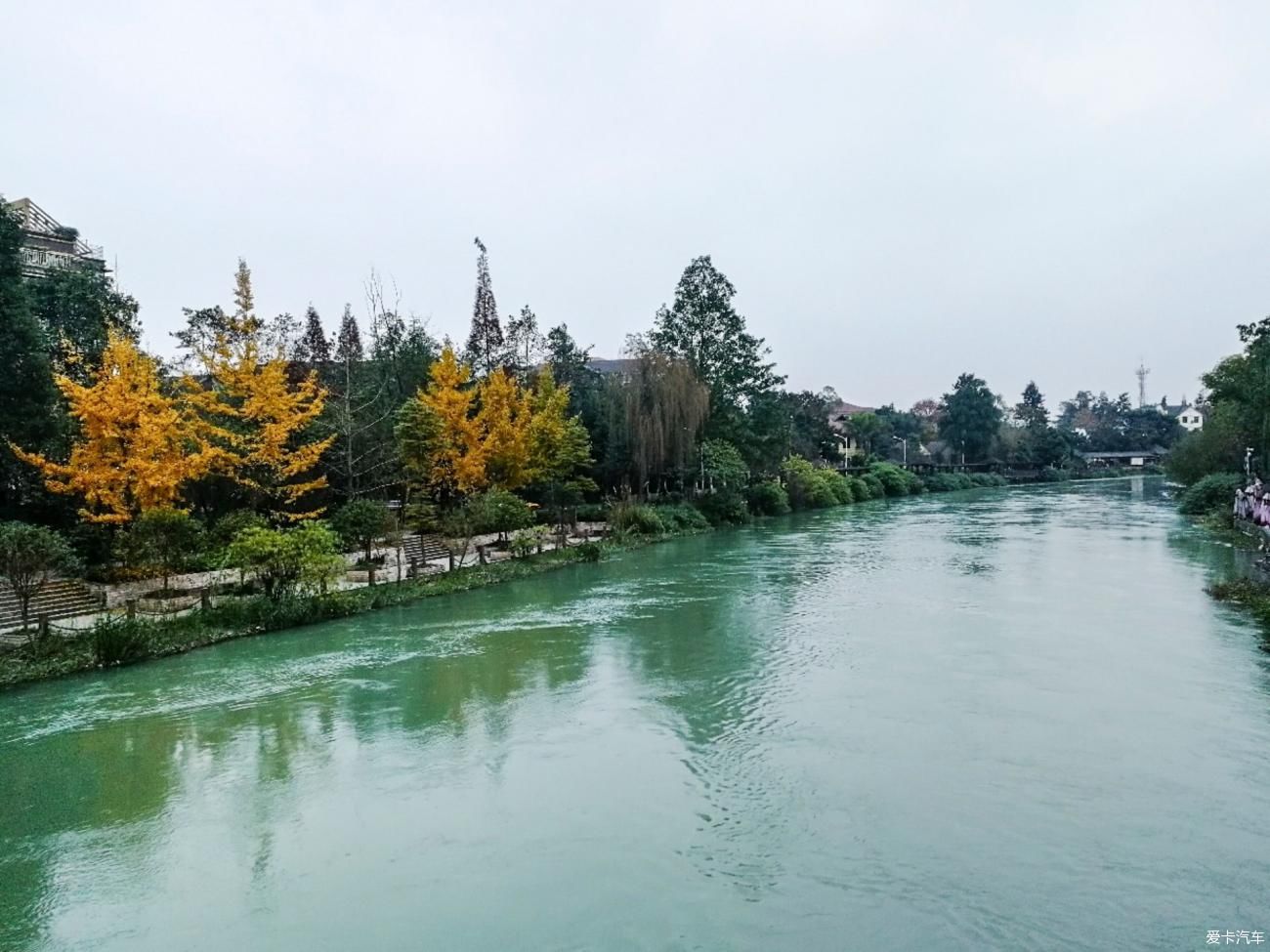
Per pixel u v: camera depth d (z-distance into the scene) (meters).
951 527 47.97
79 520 27.05
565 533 38.31
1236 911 8.33
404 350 47.03
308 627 21.97
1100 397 174.50
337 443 36.34
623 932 8.16
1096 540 38.69
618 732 13.76
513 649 19.28
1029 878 9.01
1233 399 48.56
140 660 18.50
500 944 8.04
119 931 8.47
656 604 24.55
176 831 10.62
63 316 35.12
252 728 14.25
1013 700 14.74
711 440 54.22
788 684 16.08
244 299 31.00
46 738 13.88
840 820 10.43
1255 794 10.86
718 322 56.84
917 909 8.47
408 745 13.38
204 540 27.84
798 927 8.20
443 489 39.88
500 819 10.72
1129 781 11.32
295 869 9.61
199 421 28.30
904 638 19.61
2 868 9.79
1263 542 33.25
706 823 10.46
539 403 44.81
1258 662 16.66
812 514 60.72
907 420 125.44
